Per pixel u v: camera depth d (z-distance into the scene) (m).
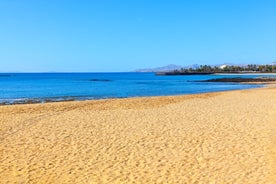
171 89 47.38
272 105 20.20
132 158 8.90
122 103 22.64
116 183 7.04
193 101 23.66
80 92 41.00
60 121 14.84
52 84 65.81
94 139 11.18
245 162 8.35
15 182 7.18
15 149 9.94
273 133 11.67
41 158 8.98
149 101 24.02
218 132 11.99
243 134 11.59
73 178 7.40
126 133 12.09
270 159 8.54
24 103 26.58
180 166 8.15
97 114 17.09
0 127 13.40
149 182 7.06
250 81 70.69
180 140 10.88
